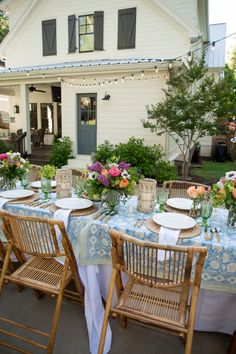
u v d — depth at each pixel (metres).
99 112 7.89
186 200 2.53
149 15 8.07
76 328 2.12
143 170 6.42
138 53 8.41
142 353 1.91
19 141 8.61
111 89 7.61
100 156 6.92
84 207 2.24
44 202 2.47
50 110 12.27
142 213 2.23
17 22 9.45
